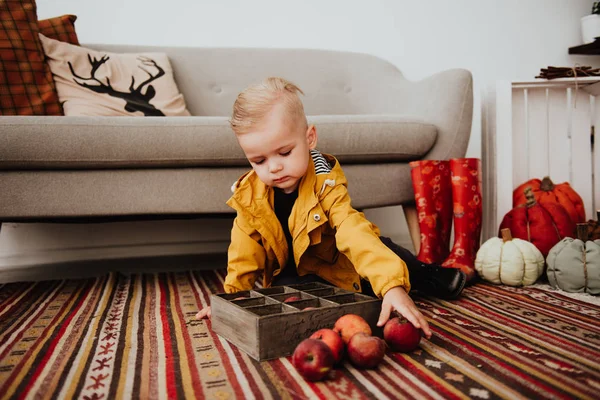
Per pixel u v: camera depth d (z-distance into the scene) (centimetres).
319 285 108
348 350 75
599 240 136
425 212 158
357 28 240
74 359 81
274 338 80
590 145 221
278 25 233
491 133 201
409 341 80
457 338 91
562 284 135
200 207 148
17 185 135
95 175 141
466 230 155
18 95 158
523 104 216
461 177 156
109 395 66
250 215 109
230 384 70
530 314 109
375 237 96
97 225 207
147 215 156
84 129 135
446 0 247
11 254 196
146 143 139
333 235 114
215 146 144
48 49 172
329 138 154
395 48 243
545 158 221
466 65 248
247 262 111
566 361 77
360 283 117
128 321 109
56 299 136
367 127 157
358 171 162
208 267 201
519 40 250
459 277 125
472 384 69
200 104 208
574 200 181
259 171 98
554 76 201
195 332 98
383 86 212
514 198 194
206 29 226
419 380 70
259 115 93
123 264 205
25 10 169
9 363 80
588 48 244
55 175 138
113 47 199
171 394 66
